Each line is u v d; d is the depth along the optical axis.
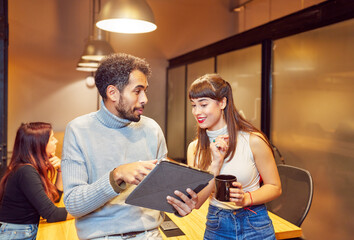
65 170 1.02
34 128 1.83
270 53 3.41
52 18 5.52
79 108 5.73
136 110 1.05
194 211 1.94
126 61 1.03
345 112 2.52
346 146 2.51
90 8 5.71
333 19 2.63
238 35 3.96
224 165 1.47
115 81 1.02
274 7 5.03
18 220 1.72
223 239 1.43
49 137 1.87
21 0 5.33
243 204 1.33
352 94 2.46
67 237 1.58
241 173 1.45
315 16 2.81
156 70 6.27
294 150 3.09
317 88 2.80
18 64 5.35
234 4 6.38
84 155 1.03
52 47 5.54
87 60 3.91
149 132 1.17
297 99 3.04
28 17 5.38
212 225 1.47
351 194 2.46
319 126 2.79
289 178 1.95
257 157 1.46
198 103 1.45
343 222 2.54
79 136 1.04
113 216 1.04
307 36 2.92
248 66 3.79
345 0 2.51
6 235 1.70
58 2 5.55
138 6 2.04
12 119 5.33
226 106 1.49
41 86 5.50
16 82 5.35
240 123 1.49
